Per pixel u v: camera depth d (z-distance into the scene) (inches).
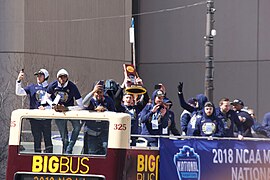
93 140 882.8
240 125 1056.2
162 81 2620.6
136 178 933.8
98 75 2655.0
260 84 2453.2
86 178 877.8
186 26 2573.8
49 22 2534.5
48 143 892.6
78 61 2600.9
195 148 974.4
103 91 992.2
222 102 1042.7
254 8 2465.6
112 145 874.1
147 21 2659.9
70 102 984.3
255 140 1016.2
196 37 2556.6
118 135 874.1
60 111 895.7
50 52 2529.5
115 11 2701.8
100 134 882.8
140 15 2672.2
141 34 2667.3
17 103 2415.1
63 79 979.3
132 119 1029.8
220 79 2509.8
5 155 2283.5
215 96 2514.8
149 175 946.1
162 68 2620.6
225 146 993.5
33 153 892.0
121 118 875.4
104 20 2679.6
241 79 2481.5
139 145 995.9
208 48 1785.2
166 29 2618.1
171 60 2603.3
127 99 1035.3
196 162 972.6
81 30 2618.1
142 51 2662.4
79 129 888.3
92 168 877.2
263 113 2445.9
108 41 2689.5
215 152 984.9
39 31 2509.8
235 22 2491.4
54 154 888.3
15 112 901.2
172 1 2608.3
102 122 884.0
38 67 2488.9
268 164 1026.1
